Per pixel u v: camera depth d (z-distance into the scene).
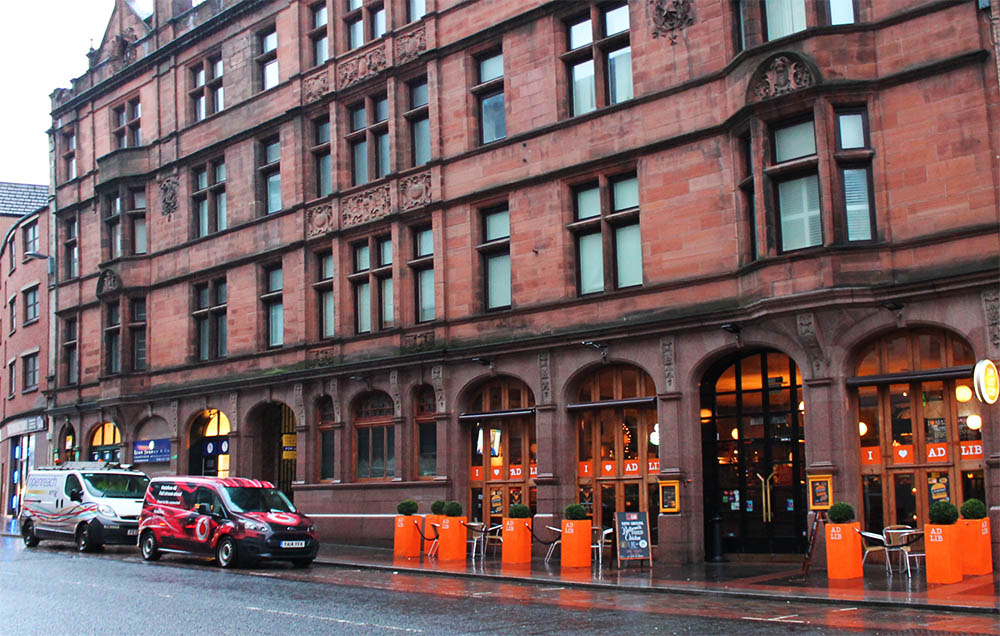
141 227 37.69
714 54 21.62
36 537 29.53
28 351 45.44
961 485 18.22
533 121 24.86
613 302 22.78
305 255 30.45
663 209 22.12
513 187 25.00
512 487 24.97
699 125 21.69
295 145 31.20
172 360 35.44
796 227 19.75
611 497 22.95
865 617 13.13
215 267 33.69
